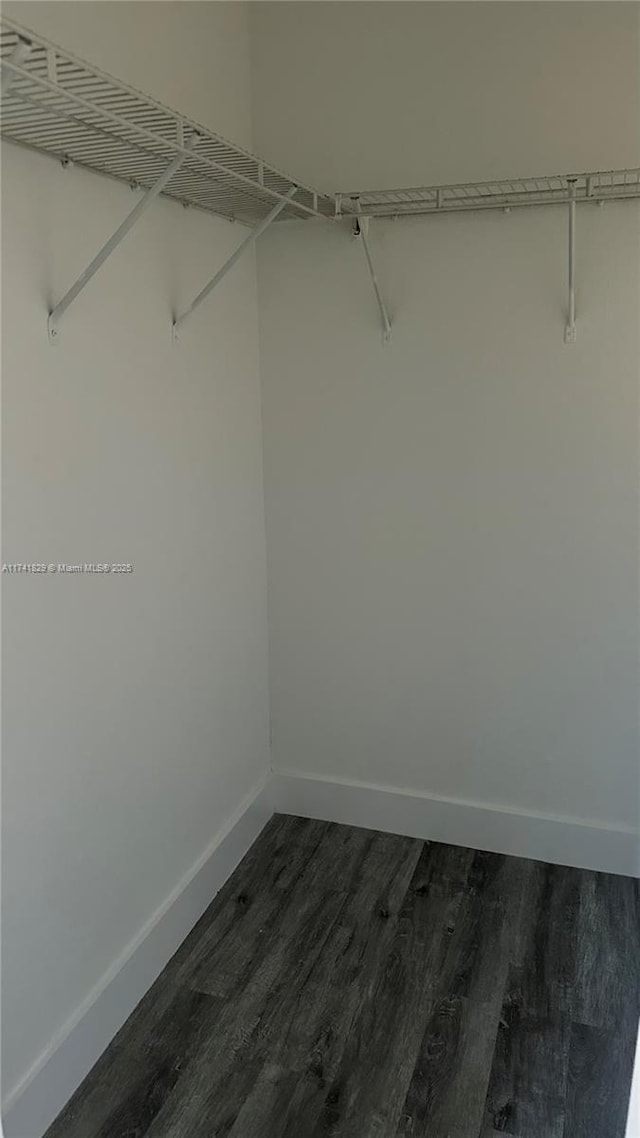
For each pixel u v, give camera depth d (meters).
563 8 2.07
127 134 1.46
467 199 2.16
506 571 2.38
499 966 2.04
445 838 2.58
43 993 1.62
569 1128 1.61
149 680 1.95
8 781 1.49
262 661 2.64
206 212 2.13
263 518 2.58
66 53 1.09
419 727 2.56
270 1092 1.70
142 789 1.94
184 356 2.05
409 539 2.45
